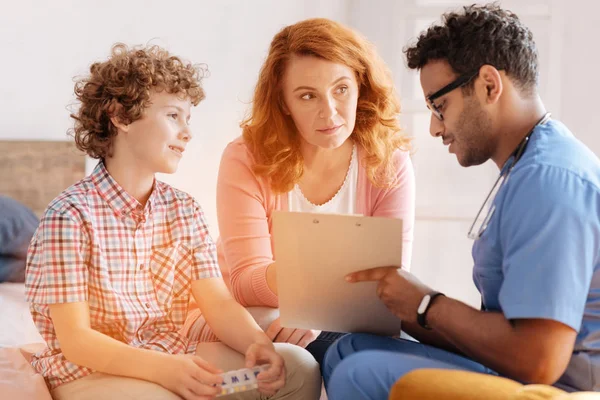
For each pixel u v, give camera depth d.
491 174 3.20
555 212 1.21
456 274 3.28
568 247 1.19
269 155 1.87
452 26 1.39
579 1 3.08
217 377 1.41
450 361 1.49
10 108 2.81
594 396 1.12
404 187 1.94
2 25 2.79
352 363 1.34
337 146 1.76
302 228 1.43
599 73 3.09
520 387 1.13
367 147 1.89
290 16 3.22
